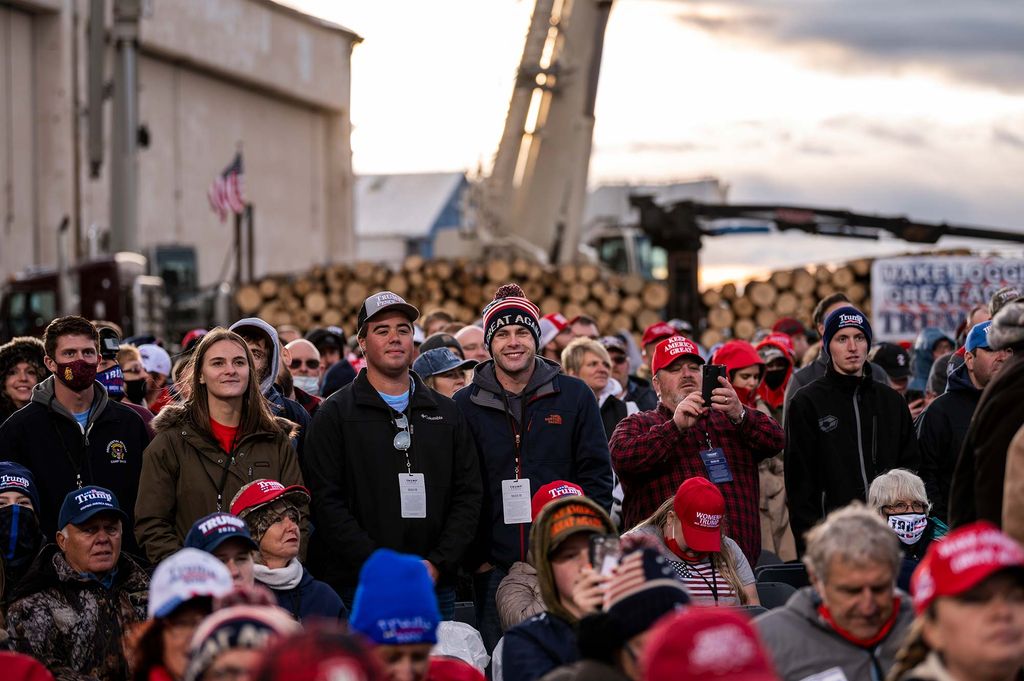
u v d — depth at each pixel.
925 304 21.83
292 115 55.81
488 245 27.14
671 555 6.74
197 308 31.77
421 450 7.40
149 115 46.50
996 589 3.67
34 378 9.18
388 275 26.39
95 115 27.42
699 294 22.94
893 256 23.17
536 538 5.31
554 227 27.17
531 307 7.77
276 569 6.12
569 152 27.05
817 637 4.93
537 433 7.66
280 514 6.18
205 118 49.88
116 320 27.58
